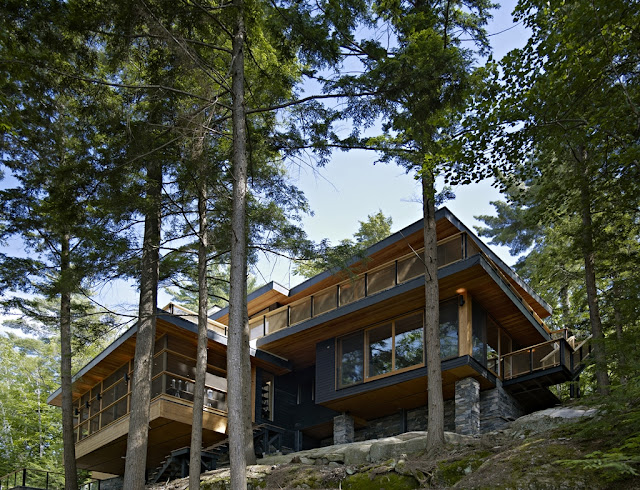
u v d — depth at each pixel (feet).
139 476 45.73
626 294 48.67
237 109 40.65
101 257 46.83
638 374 32.83
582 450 34.37
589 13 37.76
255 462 51.44
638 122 40.45
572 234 54.24
